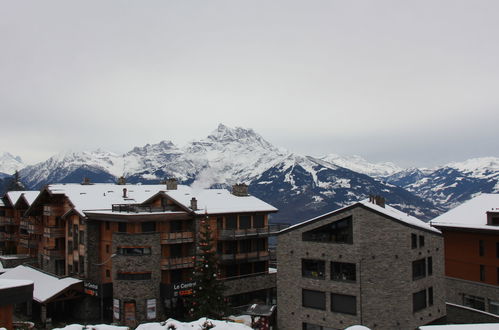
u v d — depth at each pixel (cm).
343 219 4309
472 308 4884
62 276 5944
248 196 6738
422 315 4291
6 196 7981
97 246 5734
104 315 5553
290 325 4562
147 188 7138
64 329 2038
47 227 6366
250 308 4600
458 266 5331
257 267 6406
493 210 5194
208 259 4975
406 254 4134
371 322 4084
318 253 4412
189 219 5675
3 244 8169
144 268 5225
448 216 5603
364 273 4128
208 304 4859
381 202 4888
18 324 1875
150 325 2134
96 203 6106
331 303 4312
